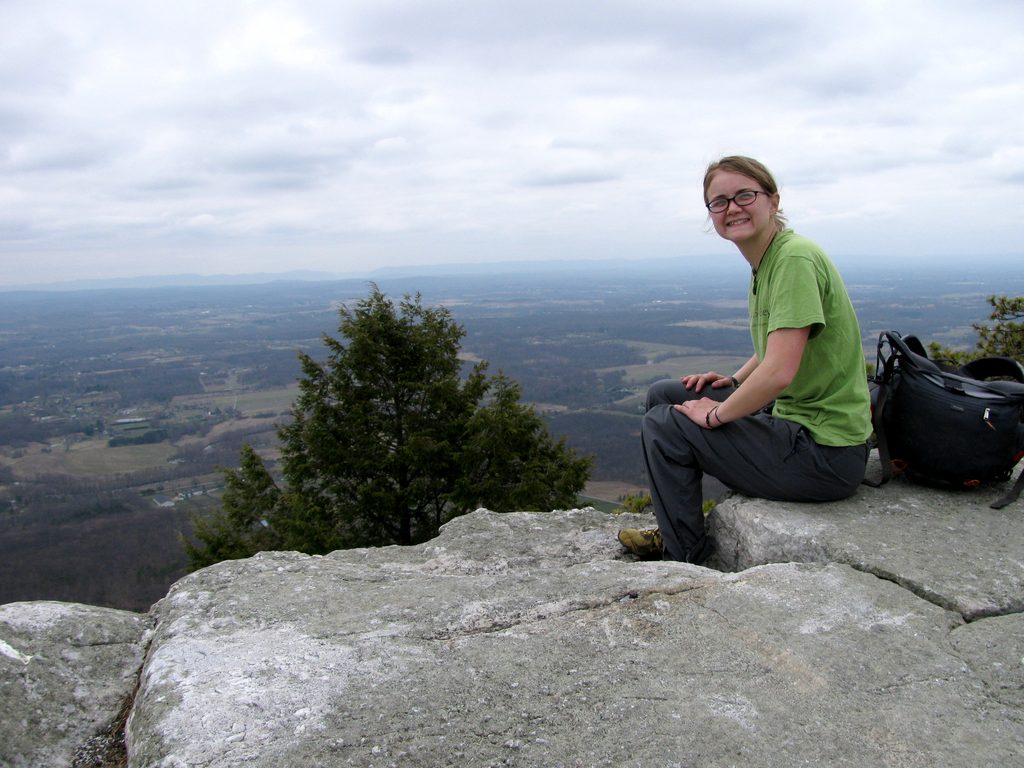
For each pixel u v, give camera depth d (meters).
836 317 2.66
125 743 1.79
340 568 2.69
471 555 2.94
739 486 2.90
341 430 11.93
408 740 1.55
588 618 2.12
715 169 2.76
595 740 1.55
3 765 1.71
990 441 2.71
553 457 12.55
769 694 1.72
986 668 1.83
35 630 2.16
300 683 1.77
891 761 1.49
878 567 2.36
